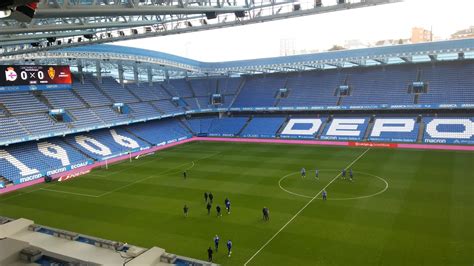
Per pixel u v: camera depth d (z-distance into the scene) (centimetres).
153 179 4419
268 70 8269
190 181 4250
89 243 1833
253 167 4825
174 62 7294
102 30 3725
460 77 6581
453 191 3409
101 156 5794
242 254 2370
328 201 3306
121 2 1862
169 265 1570
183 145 6962
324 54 6950
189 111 8200
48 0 1518
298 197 3466
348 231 2638
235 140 7288
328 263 2203
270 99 8125
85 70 7469
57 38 3697
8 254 1538
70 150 5612
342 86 7488
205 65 8269
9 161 4803
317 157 5281
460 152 5103
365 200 3284
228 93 8856
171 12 2027
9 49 4297
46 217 3222
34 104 5825
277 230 2723
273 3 2577
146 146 6675
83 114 6225
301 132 7081
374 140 6256
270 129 7469
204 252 2423
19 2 1103
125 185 4197
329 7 2416
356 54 6625
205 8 2189
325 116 7406
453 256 2198
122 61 6456
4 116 5278
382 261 2186
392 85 7069
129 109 7088
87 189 4094
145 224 2958
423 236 2489
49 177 4509
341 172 4338
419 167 4384
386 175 4091
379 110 6994
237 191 3759
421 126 6241
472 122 5934
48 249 1723
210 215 3100
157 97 8056
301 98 7762
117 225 2962
